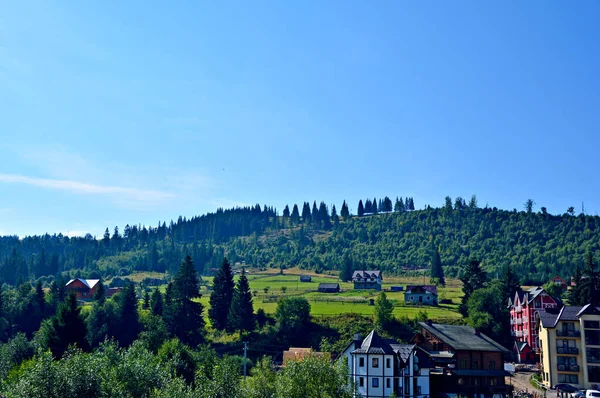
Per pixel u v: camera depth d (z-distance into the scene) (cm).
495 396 10600
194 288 16950
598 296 16612
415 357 10188
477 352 10925
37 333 14712
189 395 6556
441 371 10575
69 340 11831
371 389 9912
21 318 16938
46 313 17362
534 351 15462
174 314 16025
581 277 18162
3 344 12525
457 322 17150
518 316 16562
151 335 13900
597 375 12019
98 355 7894
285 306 16400
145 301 19412
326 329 16275
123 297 16538
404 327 16288
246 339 15862
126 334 15900
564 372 12169
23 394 6159
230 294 17612
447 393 10369
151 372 7381
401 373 9994
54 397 6206
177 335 15812
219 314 17262
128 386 7031
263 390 7319
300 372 6975
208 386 6894
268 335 15938
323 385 6794
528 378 13300
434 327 11719
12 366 10600
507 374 10762
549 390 11950
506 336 16900
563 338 12362
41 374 6316
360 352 10069
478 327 16450
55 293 19125
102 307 16412
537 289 16525
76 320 12112
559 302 15800
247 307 16650
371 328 16212
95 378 6575
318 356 7469
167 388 6731
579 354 12200
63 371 6400
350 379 7125
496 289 18588
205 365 10950
